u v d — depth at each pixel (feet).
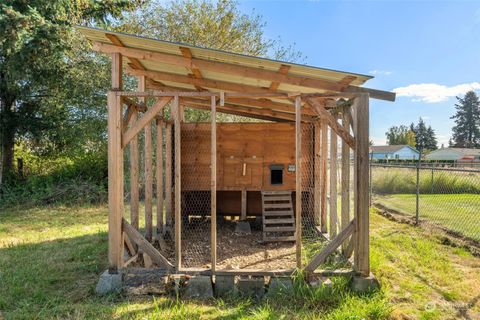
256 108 24.95
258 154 26.78
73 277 15.33
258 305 12.56
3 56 36.11
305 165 26.73
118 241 13.87
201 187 26.78
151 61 15.48
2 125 40.63
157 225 21.90
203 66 14.17
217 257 19.06
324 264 15.85
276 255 19.24
